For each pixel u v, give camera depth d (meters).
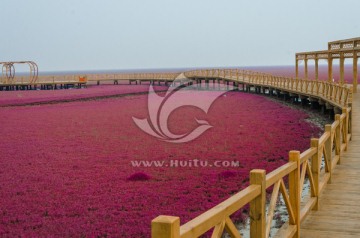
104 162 16.06
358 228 6.32
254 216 4.24
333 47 28.83
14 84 58.00
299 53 36.28
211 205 10.85
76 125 26.41
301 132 21.52
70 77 65.00
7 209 10.80
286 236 5.27
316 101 28.38
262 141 19.59
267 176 4.52
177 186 12.64
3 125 26.50
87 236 9.05
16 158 16.88
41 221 9.96
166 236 2.62
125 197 11.65
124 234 9.12
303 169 6.35
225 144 19.25
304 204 6.95
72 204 11.13
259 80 45.97
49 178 13.78
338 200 7.74
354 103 21.75
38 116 31.09
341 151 11.27
